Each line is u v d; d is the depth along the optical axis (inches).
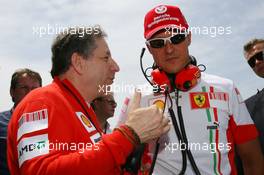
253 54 138.2
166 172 86.0
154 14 89.2
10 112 167.0
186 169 84.2
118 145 59.2
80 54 70.4
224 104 87.8
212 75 93.4
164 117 64.7
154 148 86.7
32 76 170.2
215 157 84.5
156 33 87.6
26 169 56.4
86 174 56.0
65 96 67.5
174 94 89.3
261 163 92.2
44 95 63.5
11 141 65.2
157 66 93.2
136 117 62.6
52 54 73.2
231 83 91.9
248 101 125.8
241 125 90.7
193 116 86.5
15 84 167.3
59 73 72.0
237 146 93.2
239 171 114.1
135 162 68.3
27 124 59.6
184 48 87.8
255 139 92.0
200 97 87.7
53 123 59.4
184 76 86.8
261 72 138.1
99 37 72.7
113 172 61.9
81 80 71.3
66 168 55.0
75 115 65.4
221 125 86.4
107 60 73.7
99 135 69.5
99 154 57.6
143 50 90.0
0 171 155.6
